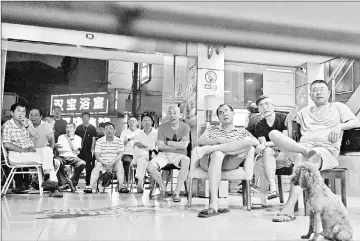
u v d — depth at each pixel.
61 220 2.25
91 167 6.45
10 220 2.21
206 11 0.28
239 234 1.81
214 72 4.76
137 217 2.46
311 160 2.52
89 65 10.37
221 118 3.09
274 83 5.67
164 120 6.24
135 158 5.26
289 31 0.29
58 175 5.15
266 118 3.46
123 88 11.05
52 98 9.91
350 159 2.73
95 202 3.53
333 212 1.57
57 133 6.83
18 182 4.85
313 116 2.84
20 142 4.23
